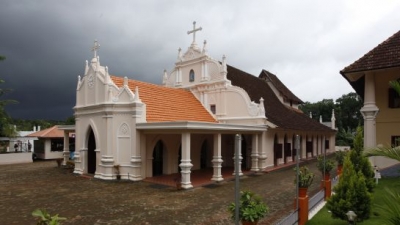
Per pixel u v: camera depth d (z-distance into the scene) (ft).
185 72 84.17
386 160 50.52
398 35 48.26
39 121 231.09
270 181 57.88
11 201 41.16
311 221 29.76
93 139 66.44
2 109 102.68
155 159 63.72
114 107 59.31
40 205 38.88
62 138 111.96
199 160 73.61
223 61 77.82
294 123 91.61
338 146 154.30
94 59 66.28
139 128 56.29
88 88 66.28
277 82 119.03
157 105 64.08
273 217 32.65
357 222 27.48
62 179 59.98
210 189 49.49
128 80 65.67
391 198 18.62
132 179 56.90
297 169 28.66
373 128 48.62
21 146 121.60
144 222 31.63
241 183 55.57
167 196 44.09
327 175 40.70
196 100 79.20
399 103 49.34
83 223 31.35
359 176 28.91
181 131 51.29
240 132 64.49
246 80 95.55
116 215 34.19
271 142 79.25
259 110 72.13
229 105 76.59
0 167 83.76
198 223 31.17
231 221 31.76
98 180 58.08
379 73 51.19
